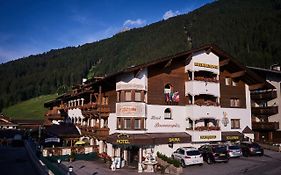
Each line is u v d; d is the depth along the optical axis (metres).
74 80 187.62
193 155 30.08
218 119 37.78
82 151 37.59
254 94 51.91
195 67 36.88
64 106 59.75
